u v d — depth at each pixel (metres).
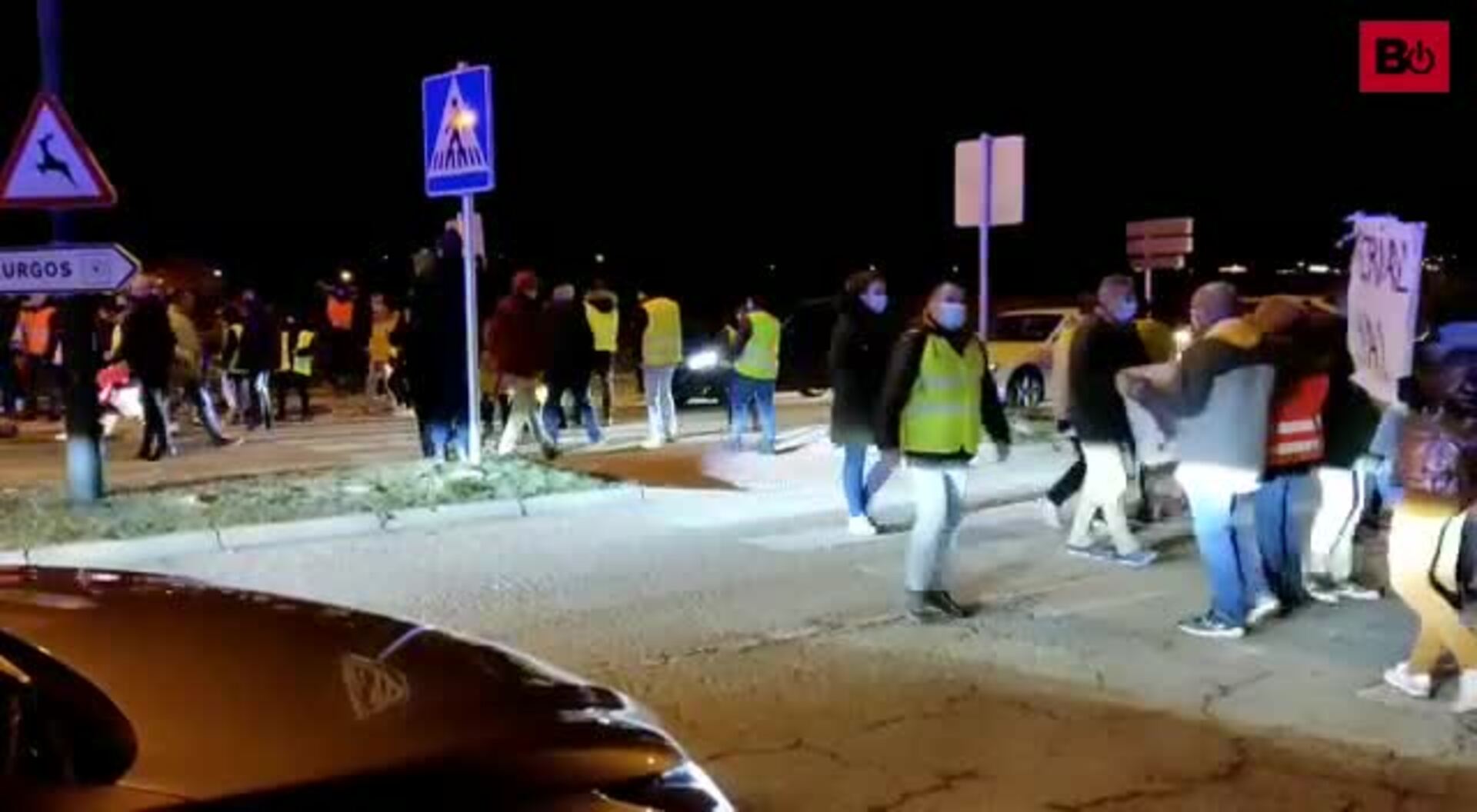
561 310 14.27
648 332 15.28
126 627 3.08
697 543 9.82
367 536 10.09
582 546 9.72
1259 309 7.50
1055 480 12.64
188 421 18.61
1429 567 6.05
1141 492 10.45
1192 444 7.17
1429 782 5.29
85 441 10.54
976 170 13.67
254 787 2.50
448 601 8.13
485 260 14.03
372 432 17.59
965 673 6.67
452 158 11.95
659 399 15.41
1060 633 7.40
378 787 2.61
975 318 21.23
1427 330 9.26
